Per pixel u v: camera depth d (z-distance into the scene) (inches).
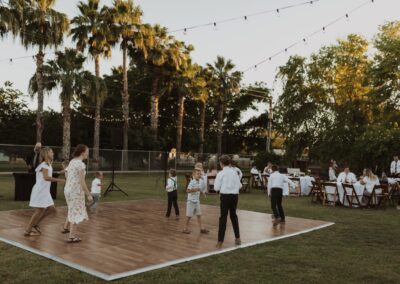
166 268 227.1
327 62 1015.0
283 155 1079.0
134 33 1214.3
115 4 1178.6
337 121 989.2
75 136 1569.9
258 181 813.2
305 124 1053.8
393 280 212.5
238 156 1585.9
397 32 916.6
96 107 1152.8
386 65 870.4
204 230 332.5
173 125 1893.5
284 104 1074.1
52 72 1000.9
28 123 1551.4
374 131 826.8
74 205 284.2
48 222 359.3
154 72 1396.4
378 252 275.7
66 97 1007.6
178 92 1509.6
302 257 257.6
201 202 552.7
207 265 235.1
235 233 291.7
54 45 970.7
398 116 906.7
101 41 1121.4
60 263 231.6
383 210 518.6
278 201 389.4
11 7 834.8
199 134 1923.0
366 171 552.1
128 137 1316.4
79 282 198.5
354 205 554.3
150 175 1120.8
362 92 1002.1
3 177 863.7
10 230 321.4
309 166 1101.7
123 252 261.4
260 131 2140.7
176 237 313.4
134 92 1771.7
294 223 393.1
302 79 1059.3
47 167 298.5
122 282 200.4
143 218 401.7
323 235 336.2
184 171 1306.6
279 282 205.6
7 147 919.7
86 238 301.4
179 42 1409.9
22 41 928.3
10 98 1561.3
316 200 598.5
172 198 404.8
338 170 871.7
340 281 209.6
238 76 1674.5
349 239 320.2
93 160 1059.9
